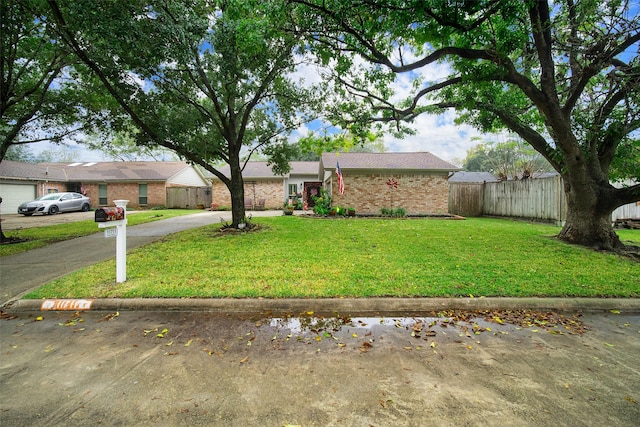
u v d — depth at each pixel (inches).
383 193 615.8
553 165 312.7
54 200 709.9
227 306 153.8
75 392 88.4
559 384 92.2
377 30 231.8
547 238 314.8
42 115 340.2
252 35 214.4
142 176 925.2
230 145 368.5
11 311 153.0
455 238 317.7
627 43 218.7
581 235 285.0
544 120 315.3
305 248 269.4
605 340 121.9
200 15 283.9
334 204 612.1
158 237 343.6
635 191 258.8
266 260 229.0
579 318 143.5
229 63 285.9
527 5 191.5
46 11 253.0
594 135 262.4
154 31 243.0
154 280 184.4
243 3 207.9
